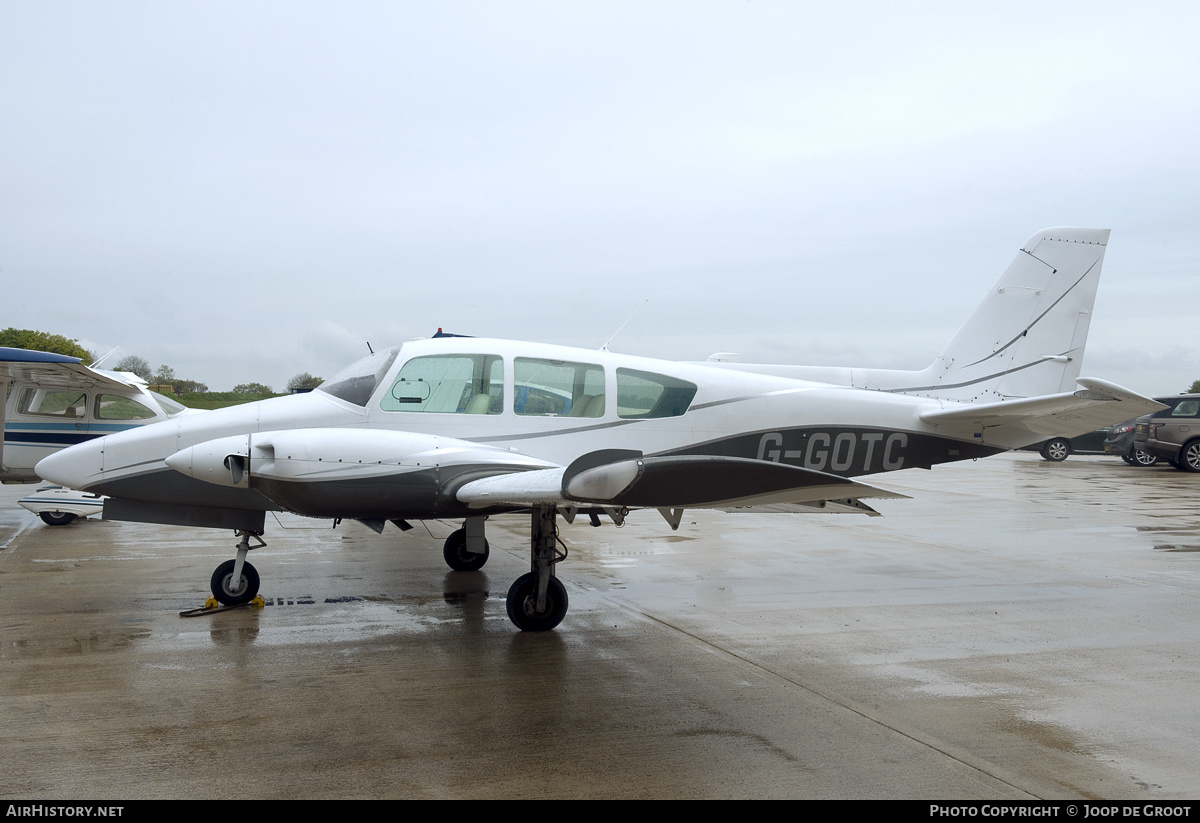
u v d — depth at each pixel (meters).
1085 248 8.34
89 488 5.87
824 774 3.32
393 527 10.22
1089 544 9.15
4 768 3.28
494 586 6.84
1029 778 3.29
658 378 6.73
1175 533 9.95
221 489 5.89
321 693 4.21
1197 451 18.38
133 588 6.63
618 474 3.92
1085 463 22.12
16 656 4.79
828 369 7.81
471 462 5.39
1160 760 3.48
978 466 20.98
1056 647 5.16
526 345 6.55
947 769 3.37
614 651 5.01
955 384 8.14
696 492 4.23
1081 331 8.34
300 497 5.16
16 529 9.87
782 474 3.92
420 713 3.95
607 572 7.50
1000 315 8.25
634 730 3.76
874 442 7.29
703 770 3.34
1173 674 4.63
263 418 6.04
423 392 6.21
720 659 4.87
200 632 5.35
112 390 10.81
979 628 5.60
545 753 3.50
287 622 5.63
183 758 3.40
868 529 10.29
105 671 4.52
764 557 8.29
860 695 4.26
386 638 5.25
